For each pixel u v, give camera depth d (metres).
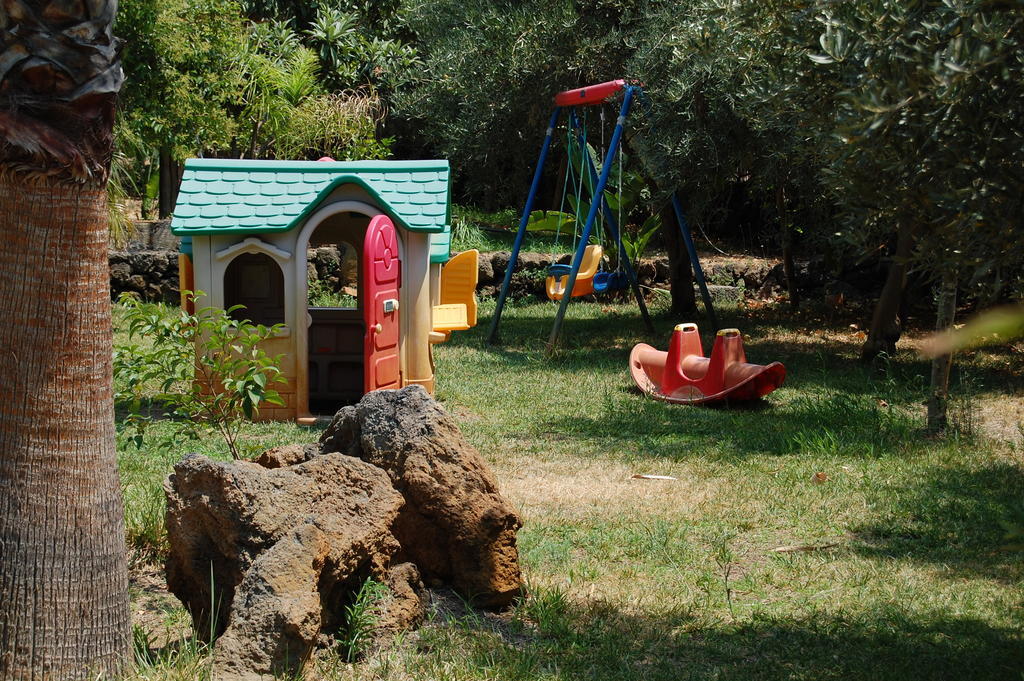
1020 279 3.65
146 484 6.57
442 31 15.77
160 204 18.22
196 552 4.14
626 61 13.75
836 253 14.07
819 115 4.17
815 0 3.93
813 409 9.70
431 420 4.77
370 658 4.12
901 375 11.71
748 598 5.09
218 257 9.13
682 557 5.69
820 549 5.88
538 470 7.61
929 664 4.23
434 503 4.66
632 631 4.61
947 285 8.45
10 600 3.52
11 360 3.49
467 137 15.75
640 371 10.98
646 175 15.03
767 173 12.51
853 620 4.74
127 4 13.47
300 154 20.05
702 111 12.30
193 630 4.15
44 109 3.35
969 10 3.20
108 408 3.67
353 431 4.95
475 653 4.21
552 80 14.64
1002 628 4.65
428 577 4.79
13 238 3.43
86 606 3.60
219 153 18.73
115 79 3.46
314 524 3.97
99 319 3.60
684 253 16.70
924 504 6.64
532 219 18.45
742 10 5.16
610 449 8.30
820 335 15.01
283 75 18.39
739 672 4.17
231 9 15.82
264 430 8.80
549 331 15.11
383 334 9.17
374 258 8.94
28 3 3.25
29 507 3.52
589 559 5.65
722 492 6.99
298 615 3.71
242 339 6.59
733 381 10.04
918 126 3.34
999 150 3.23
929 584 5.28
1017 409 10.04
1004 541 5.91
